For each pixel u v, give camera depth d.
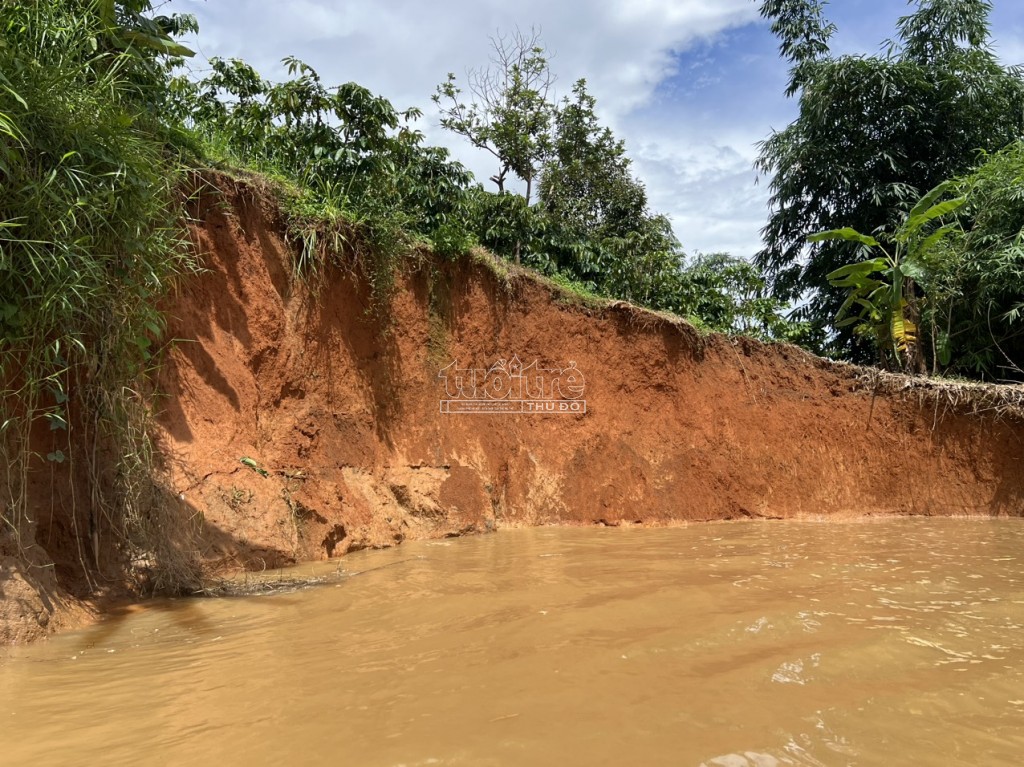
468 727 2.56
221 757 2.35
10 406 4.04
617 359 10.11
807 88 15.83
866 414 11.00
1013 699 2.96
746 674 3.14
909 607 4.53
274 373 6.95
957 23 15.36
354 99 9.02
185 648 3.62
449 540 7.62
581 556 6.50
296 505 6.40
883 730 2.62
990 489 10.69
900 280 11.59
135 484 4.75
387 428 8.13
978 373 13.02
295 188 7.79
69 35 4.66
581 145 16.84
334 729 2.55
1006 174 11.96
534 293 9.91
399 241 8.55
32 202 3.87
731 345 10.98
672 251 14.45
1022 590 5.09
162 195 5.21
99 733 2.56
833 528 8.94
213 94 9.94
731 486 10.00
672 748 2.40
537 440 9.34
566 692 2.92
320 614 4.29
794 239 17.27
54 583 4.12
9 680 3.14
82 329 4.38
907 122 15.30
